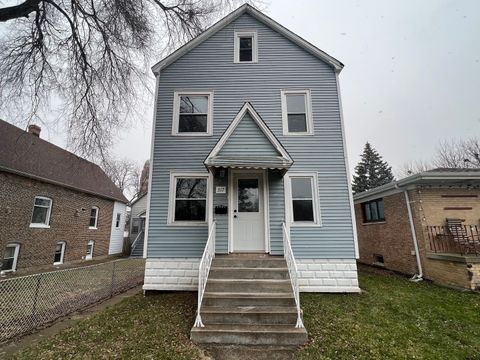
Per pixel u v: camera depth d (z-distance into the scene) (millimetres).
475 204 8664
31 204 12047
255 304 4871
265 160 6543
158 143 7812
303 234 7199
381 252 10883
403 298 6367
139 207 27500
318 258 7059
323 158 7660
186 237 7246
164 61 8305
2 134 12102
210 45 8586
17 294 6949
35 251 12180
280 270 5672
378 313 5355
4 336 4465
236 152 6793
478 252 7770
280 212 7148
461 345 4020
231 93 8180
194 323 4672
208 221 7246
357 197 12562
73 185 14711
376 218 11453
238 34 8695
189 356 3754
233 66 8406
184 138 7848
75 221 15109
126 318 5219
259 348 4020
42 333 4684
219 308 4762
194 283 7000
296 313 4535
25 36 7496
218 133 7875
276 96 8141
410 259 9047
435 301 6078
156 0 8242
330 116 7934
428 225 8516
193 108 8164
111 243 19281
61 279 8578
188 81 8281
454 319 5004
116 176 37125
